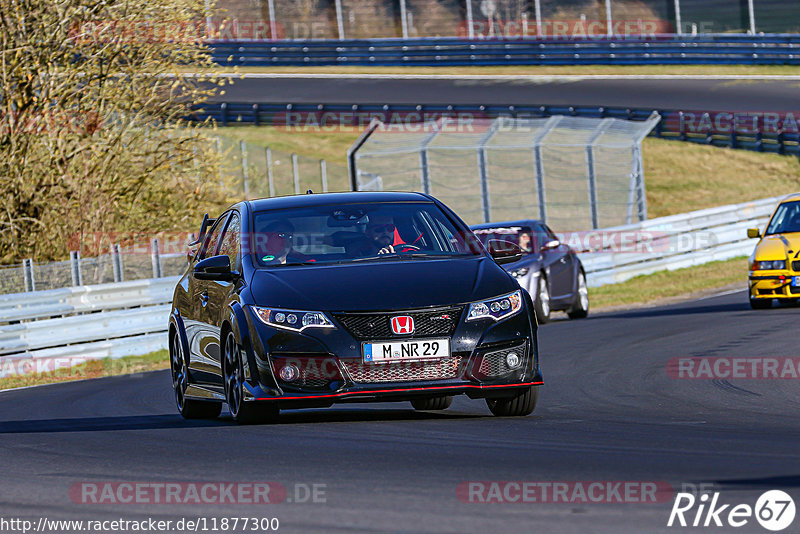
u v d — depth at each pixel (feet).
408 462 73.10
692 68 615.16
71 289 195.52
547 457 73.31
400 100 556.51
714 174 491.72
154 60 271.08
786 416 93.20
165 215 285.64
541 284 214.28
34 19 255.50
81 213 261.65
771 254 202.80
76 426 107.55
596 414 97.30
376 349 88.43
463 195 443.73
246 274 96.48
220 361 100.12
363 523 55.67
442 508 58.54
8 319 185.68
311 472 70.85
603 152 491.72
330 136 536.83
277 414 94.12
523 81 602.03
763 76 586.04
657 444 78.02
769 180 483.92
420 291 90.53
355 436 86.22
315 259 97.66
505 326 91.20
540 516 56.08
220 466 74.84
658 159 503.20
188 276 115.24
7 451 89.10
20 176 254.88
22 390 160.04
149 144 278.67
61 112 259.19
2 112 253.85
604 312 245.65
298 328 89.20
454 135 500.33
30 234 259.60
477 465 71.00
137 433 96.94
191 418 112.06
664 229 312.91
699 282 289.12
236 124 552.41
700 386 115.55
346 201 104.68
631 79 597.11
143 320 207.31
